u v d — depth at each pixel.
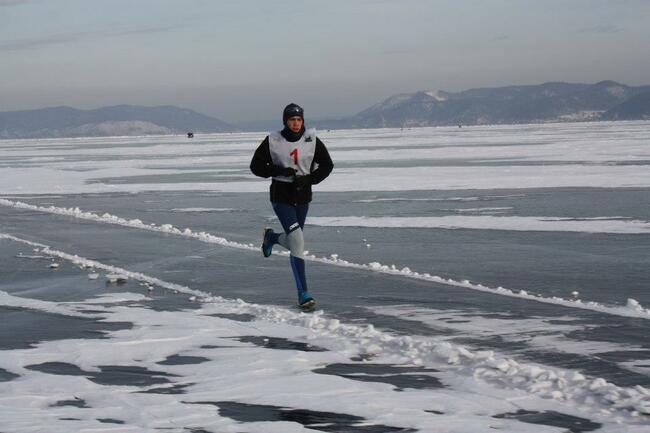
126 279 10.58
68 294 9.63
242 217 18.48
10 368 6.37
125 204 22.47
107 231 16.11
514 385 5.71
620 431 4.75
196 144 106.62
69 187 29.70
